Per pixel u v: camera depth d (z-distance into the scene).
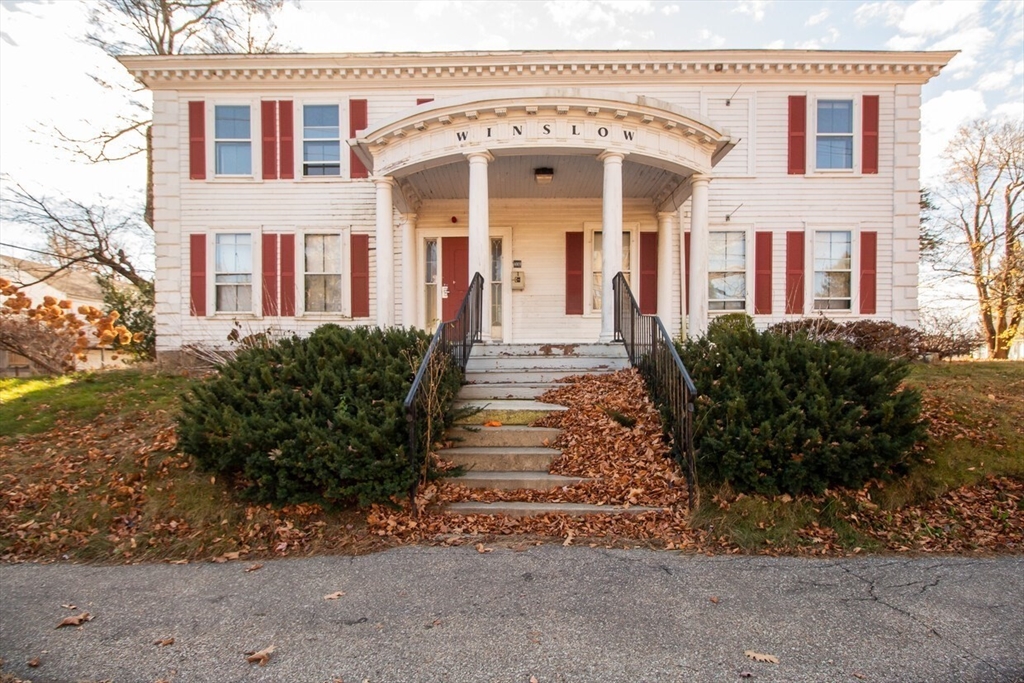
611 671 3.18
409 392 5.67
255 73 13.58
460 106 9.14
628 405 7.10
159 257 13.80
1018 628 3.63
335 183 13.77
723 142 10.18
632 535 5.16
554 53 13.23
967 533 5.25
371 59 13.37
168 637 3.66
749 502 5.46
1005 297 23.75
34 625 3.85
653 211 13.17
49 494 6.07
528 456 6.22
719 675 3.12
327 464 5.36
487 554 4.85
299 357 6.58
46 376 11.92
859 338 11.94
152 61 13.38
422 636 3.58
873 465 5.64
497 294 13.49
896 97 13.58
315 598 4.17
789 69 13.38
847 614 3.81
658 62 13.27
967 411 7.14
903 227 13.58
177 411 8.18
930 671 3.16
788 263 13.56
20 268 19.22
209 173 13.78
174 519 5.62
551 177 11.09
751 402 5.94
